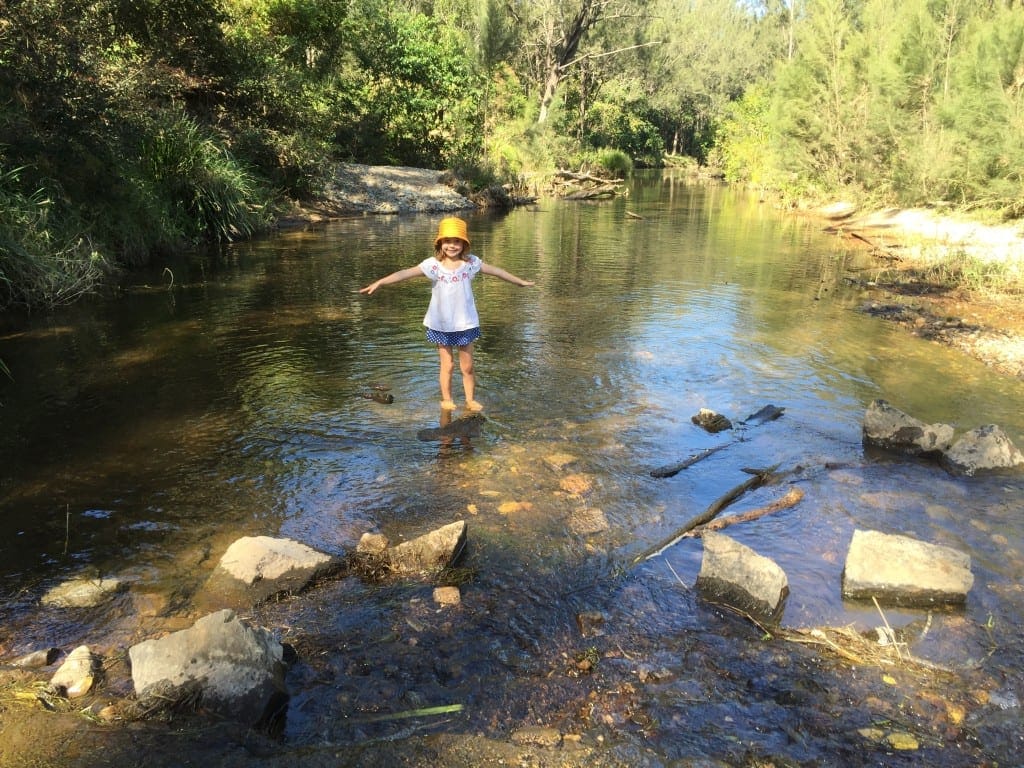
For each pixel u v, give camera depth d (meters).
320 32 18.36
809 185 20.20
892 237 13.30
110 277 8.52
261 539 2.85
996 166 13.25
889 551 2.77
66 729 2.01
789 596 2.71
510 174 23.64
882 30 18.16
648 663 2.34
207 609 2.59
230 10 15.91
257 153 14.85
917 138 15.60
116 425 4.28
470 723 2.07
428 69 21.97
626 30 42.81
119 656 2.34
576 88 41.16
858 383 5.21
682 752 1.97
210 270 9.27
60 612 2.56
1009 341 6.28
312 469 3.74
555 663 2.34
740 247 12.07
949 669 2.33
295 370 5.34
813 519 3.29
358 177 18.06
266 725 2.05
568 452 3.99
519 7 34.12
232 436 4.14
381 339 6.18
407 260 10.16
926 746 2.00
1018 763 1.95
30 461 3.78
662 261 10.53
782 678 2.28
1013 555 3.00
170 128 11.40
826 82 19.77
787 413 4.61
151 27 12.30
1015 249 10.63
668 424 4.41
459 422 4.38
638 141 49.00
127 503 3.36
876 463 3.90
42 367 5.30
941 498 3.50
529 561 2.93
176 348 5.84
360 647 2.40
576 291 8.30
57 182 8.17
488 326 6.66
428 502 3.41
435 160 22.62
